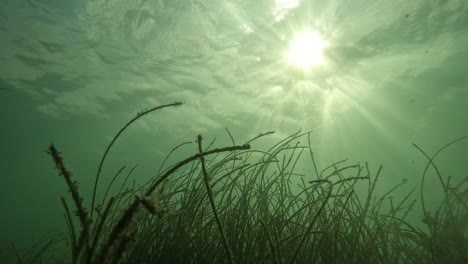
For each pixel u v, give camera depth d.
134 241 1.37
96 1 11.65
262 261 2.04
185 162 1.44
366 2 11.32
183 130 14.99
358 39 11.57
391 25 11.06
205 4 12.18
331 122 12.62
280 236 2.38
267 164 3.03
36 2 11.34
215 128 14.44
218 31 12.63
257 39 12.49
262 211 2.87
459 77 10.27
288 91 12.91
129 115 14.91
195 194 2.82
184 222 2.55
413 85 11.07
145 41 12.64
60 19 11.83
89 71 13.23
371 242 2.62
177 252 2.46
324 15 11.62
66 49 12.45
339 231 2.62
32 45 12.02
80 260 1.55
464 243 2.75
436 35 10.60
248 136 14.17
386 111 11.55
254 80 13.01
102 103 14.50
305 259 2.35
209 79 13.31
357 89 12.23
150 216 2.76
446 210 3.01
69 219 1.52
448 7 10.00
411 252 2.72
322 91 12.63
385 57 11.55
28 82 13.41
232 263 1.55
